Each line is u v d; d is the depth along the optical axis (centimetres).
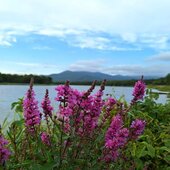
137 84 479
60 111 404
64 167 407
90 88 413
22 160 441
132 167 486
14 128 486
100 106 420
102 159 424
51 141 441
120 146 427
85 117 424
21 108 577
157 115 727
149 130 621
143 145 547
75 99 404
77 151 418
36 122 413
